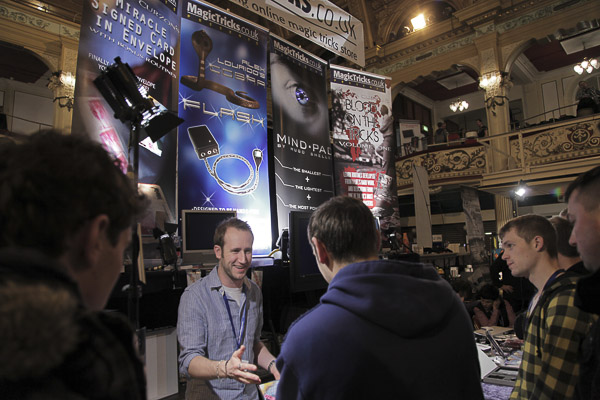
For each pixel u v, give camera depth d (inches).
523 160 308.8
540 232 57.7
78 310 16.7
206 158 122.9
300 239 101.7
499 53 371.9
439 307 32.9
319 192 159.2
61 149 19.4
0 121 362.9
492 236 442.9
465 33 393.4
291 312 137.5
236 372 54.7
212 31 130.0
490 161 364.2
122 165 23.9
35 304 14.7
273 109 147.9
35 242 17.6
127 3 100.6
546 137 331.6
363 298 31.3
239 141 131.4
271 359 71.2
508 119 362.0
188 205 117.7
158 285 98.3
